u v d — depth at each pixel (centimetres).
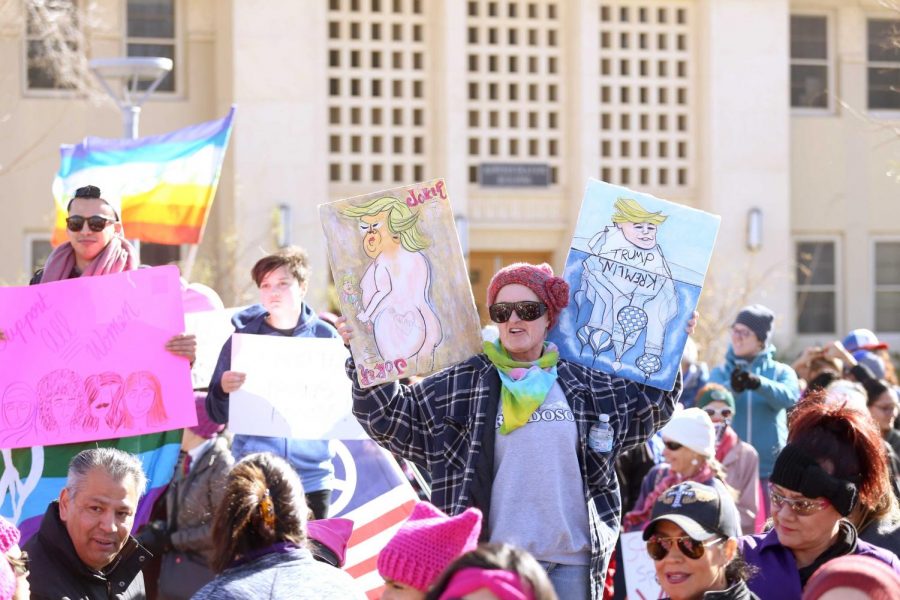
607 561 511
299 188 1900
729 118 2038
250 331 706
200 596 416
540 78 2030
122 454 526
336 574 432
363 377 534
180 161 902
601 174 2041
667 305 549
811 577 410
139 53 1944
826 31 2142
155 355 623
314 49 1908
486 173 2012
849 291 2158
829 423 457
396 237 547
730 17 2033
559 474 504
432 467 521
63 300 622
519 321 519
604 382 534
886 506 475
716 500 418
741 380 895
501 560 291
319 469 689
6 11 1388
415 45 1991
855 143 2141
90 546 511
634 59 2052
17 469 615
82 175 895
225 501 434
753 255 2038
